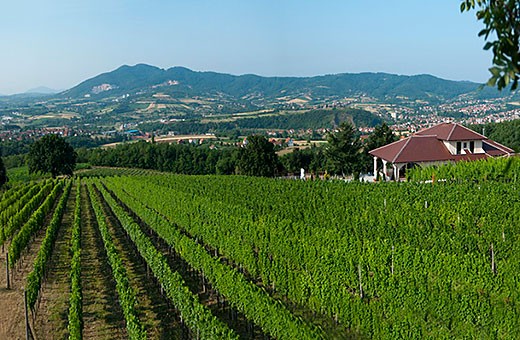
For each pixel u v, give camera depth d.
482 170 44.59
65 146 97.56
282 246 26.28
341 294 19.47
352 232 31.41
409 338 17.02
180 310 20.77
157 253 25.77
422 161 55.38
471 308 16.92
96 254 33.69
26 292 20.91
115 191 64.38
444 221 30.47
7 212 44.72
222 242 29.14
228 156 105.75
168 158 113.75
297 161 85.00
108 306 23.59
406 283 18.92
